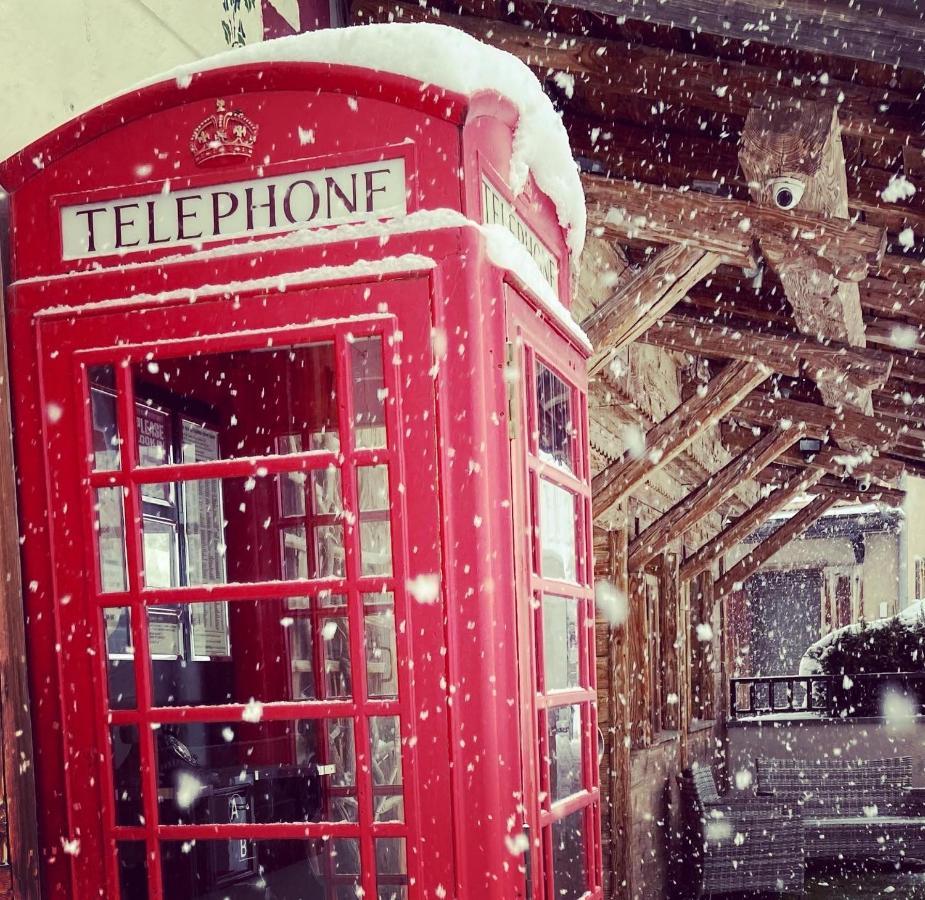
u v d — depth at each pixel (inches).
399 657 94.7
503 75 103.0
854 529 1163.3
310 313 97.3
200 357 111.9
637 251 333.1
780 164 191.5
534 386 106.2
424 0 242.1
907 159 218.8
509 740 95.6
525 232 114.9
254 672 119.7
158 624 111.1
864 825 537.3
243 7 189.0
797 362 288.2
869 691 676.7
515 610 97.6
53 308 102.0
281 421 114.6
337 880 117.0
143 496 107.2
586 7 189.2
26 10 128.4
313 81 98.0
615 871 346.9
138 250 101.5
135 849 106.5
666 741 435.8
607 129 259.8
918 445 426.6
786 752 625.0
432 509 94.8
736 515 673.6
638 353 344.8
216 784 112.3
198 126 100.7
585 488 124.8
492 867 93.0
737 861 443.5
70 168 103.5
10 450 102.2
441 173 96.3
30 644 101.9
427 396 95.2
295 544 117.0
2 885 95.5
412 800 94.0
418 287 95.7
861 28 170.2
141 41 154.3
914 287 265.7
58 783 100.7
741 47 208.5
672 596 470.9
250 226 99.7
